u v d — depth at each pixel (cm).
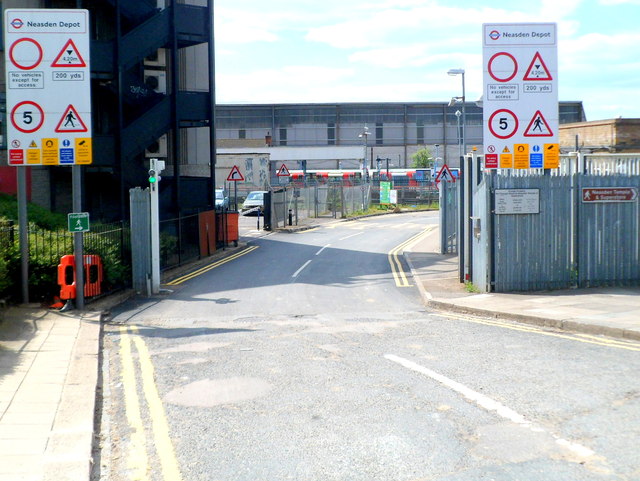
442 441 614
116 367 963
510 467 548
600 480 518
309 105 9425
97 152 2450
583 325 1145
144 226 1788
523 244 1566
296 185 6319
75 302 1445
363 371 882
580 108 9212
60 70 1420
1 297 1436
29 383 855
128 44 2495
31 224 1744
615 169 1764
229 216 2941
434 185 6838
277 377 866
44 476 550
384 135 9488
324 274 2136
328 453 596
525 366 884
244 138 9444
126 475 566
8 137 1415
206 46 3186
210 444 631
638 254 1595
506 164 1591
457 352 984
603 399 727
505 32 1576
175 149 2673
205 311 1506
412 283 1920
